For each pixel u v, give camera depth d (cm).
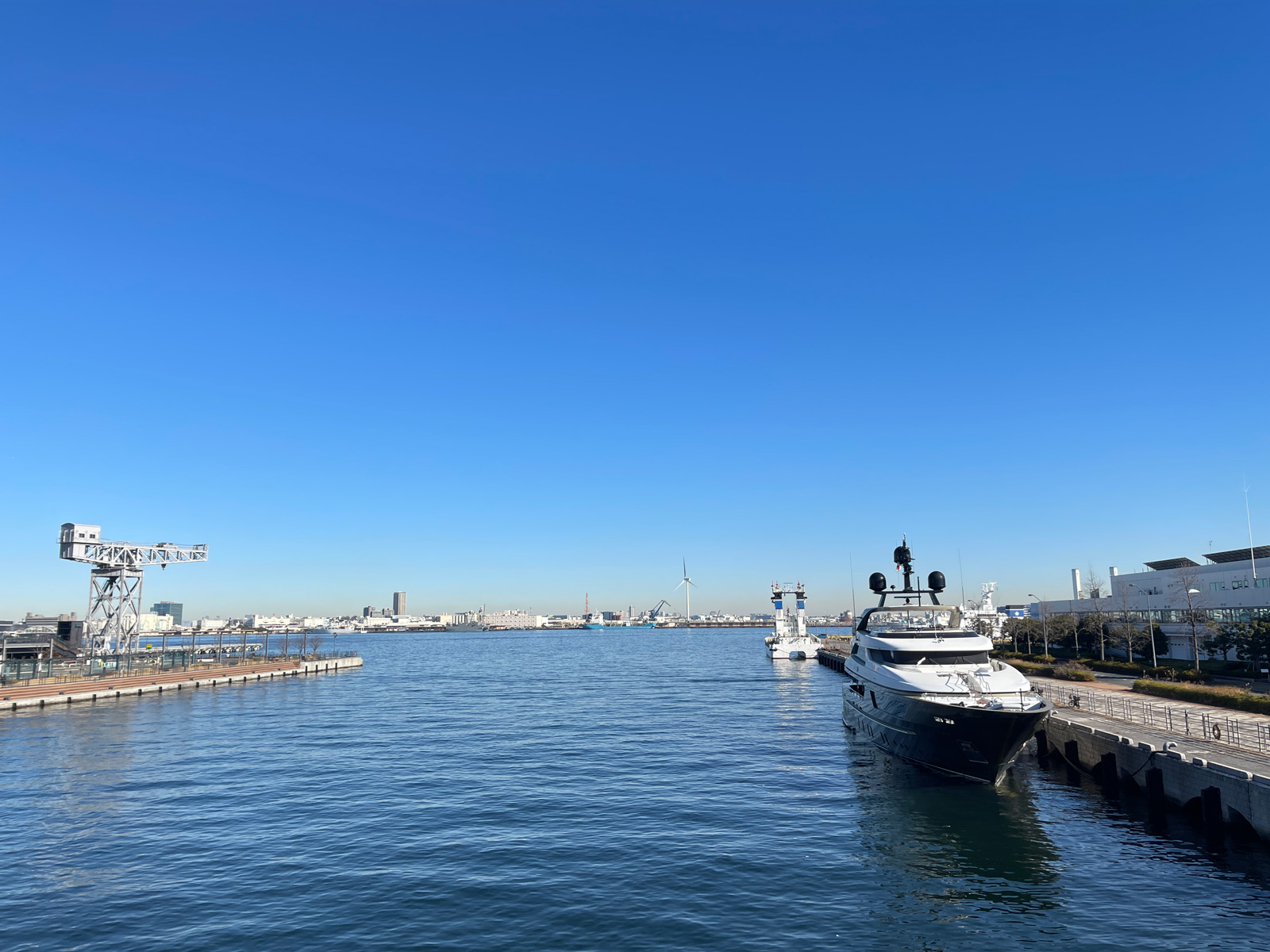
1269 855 2981
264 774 4616
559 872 2872
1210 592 8131
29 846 3184
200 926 2378
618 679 11831
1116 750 4050
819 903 2588
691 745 5609
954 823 3516
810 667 14200
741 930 2367
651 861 3002
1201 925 2395
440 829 3431
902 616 5891
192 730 6469
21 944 2255
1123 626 8962
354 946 2236
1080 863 2972
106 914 2473
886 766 4766
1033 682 7225
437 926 2380
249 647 15875
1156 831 3366
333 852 3100
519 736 6062
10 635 10425
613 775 4562
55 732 6275
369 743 5756
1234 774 3162
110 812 3719
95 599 11081
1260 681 6475
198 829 3428
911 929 2378
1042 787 4194
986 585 15450
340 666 14862
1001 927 2398
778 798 3981
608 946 2239
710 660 17225
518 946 2241
